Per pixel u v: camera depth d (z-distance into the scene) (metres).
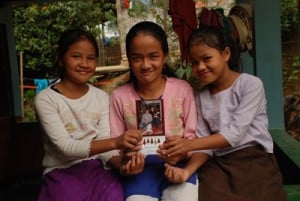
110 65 7.53
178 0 3.11
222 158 1.70
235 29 2.81
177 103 1.73
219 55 1.66
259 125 1.70
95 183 1.67
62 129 1.66
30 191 3.08
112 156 1.75
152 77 1.65
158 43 1.63
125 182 1.64
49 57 7.86
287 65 5.71
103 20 7.65
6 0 3.34
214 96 1.74
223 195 1.53
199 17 3.07
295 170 2.04
